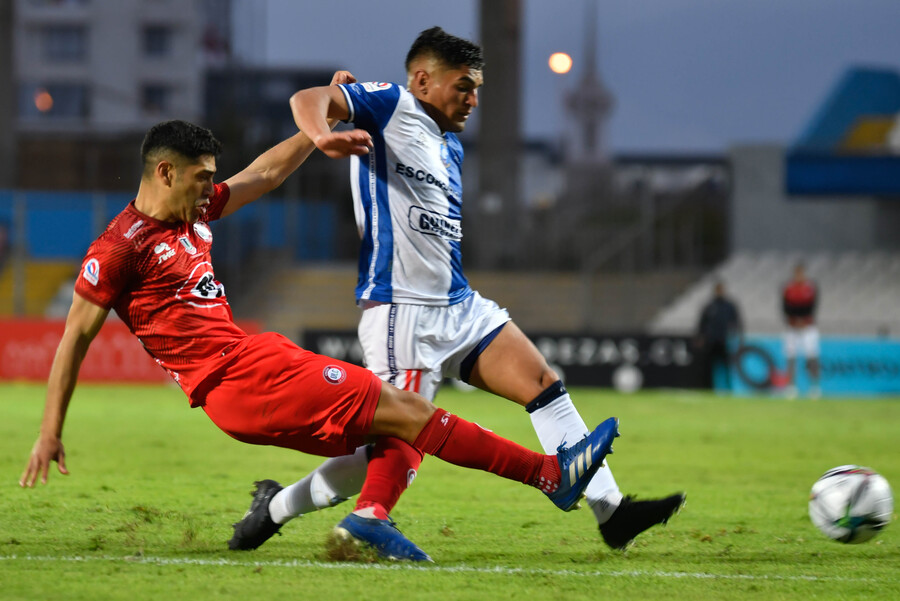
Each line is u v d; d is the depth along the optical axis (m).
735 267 88.75
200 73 194.88
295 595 12.21
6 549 15.20
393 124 15.32
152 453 30.86
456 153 16.20
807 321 65.12
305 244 97.50
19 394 54.69
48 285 87.25
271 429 13.65
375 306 15.55
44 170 104.88
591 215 89.38
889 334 78.50
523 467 14.27
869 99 119.38
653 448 35.00
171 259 13.48
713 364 66.50
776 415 49.94
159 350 13.80
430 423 14.02
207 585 12.70
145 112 170.88
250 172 15.36
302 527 17.69
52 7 193.38
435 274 15.45
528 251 91.19
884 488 16.22
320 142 13.41
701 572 14.43
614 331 67.88
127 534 16.61
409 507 20.94
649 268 87.81
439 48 15.46
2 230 89.12
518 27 99.00
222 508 20.00
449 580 13.28
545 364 15.76
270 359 13.51
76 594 12.14
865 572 14.66
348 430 13.69
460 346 15.60
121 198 91.06
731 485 25.86
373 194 15.50
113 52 194.12
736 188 91.12
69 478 24.67
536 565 14.74
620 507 15.31
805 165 90.25
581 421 15.74
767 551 16.38
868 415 50.62
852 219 92.25
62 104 165.62
